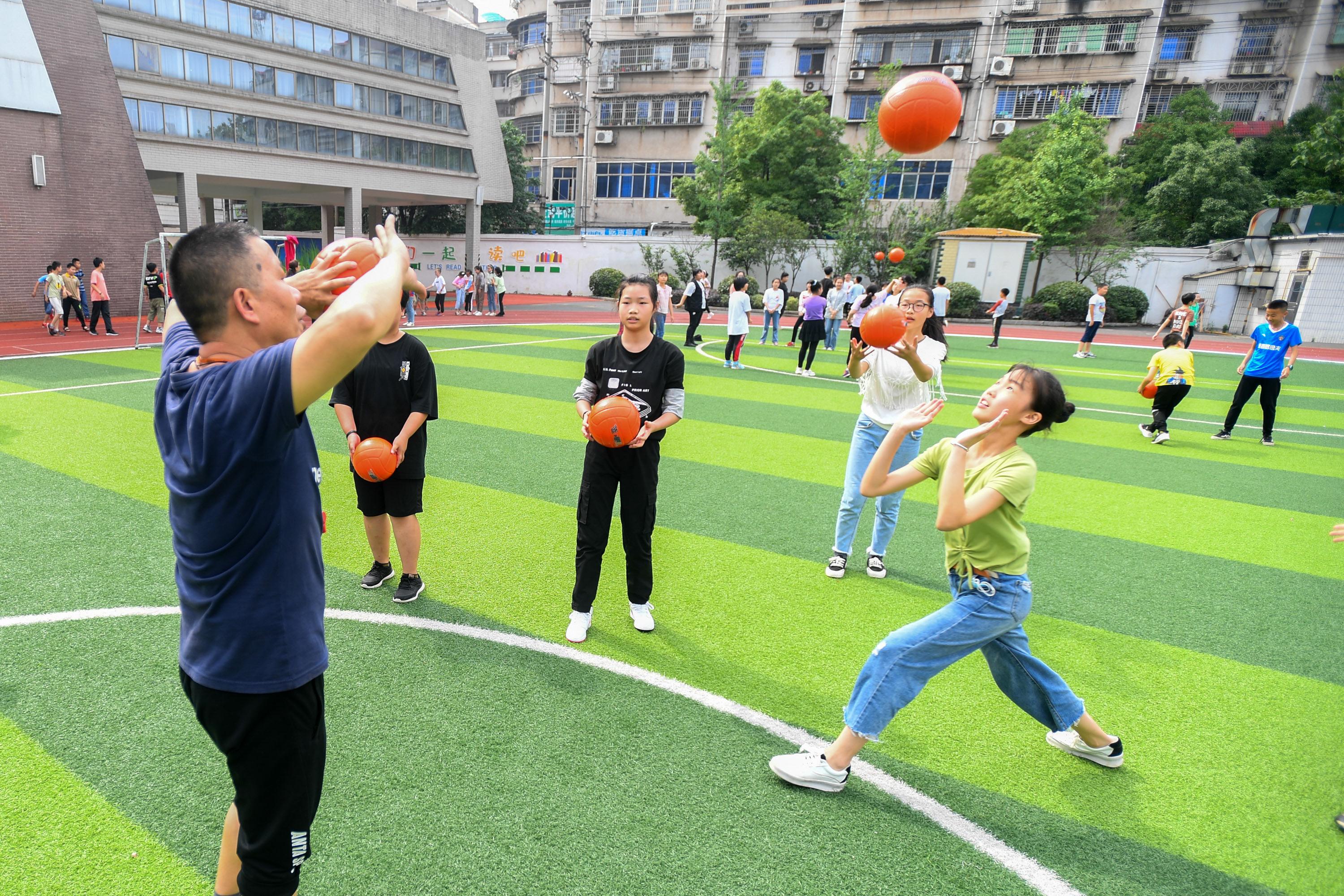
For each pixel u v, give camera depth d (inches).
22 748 118.3
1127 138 1481.3
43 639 150.5
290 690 67.7
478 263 1529.3
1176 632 177.6
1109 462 346.6
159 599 169.5
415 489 168.9
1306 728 138.9
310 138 1206.3
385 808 108.5
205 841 101.2
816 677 149.1
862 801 114.5
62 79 787.4
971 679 151.7
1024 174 1338.6
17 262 767.7
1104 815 113.6
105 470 263.1
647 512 158.1
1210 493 300.0
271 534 63.9
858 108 1628.9
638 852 102.0
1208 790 120.6
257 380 56.6
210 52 1072.8
